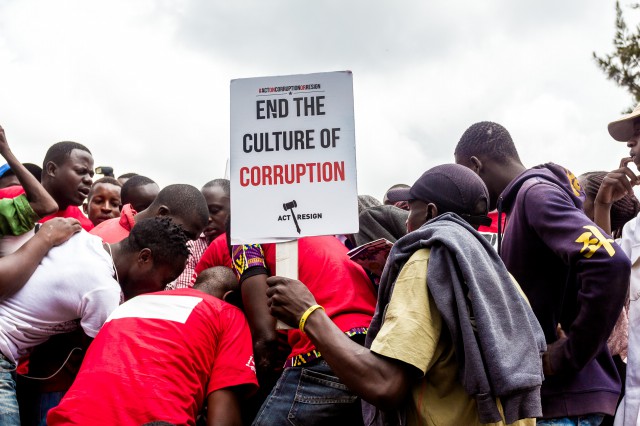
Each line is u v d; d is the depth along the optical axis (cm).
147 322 294
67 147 458
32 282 307
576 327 267
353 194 273
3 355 304
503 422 236
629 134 366
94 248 324
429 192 280
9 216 338
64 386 332
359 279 332
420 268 242
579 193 321
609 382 289
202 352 294
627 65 1066
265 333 327
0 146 363
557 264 293
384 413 249
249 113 284
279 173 278
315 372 309
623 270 259
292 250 271
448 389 238
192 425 286
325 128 280
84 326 312
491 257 252
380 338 235
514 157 337
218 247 397
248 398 317
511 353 228
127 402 271
